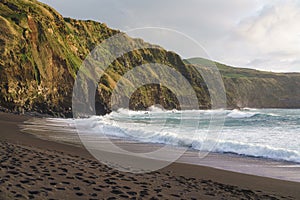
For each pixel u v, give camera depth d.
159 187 5.61
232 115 33.12
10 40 43.69
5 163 5.64
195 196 5.27
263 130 20.17
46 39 50.72
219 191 5.95
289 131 19.19
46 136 15.36
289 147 12.83
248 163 9.99
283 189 6.73
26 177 4.78
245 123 25.72
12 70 41.94
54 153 8.49
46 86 46.78
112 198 4.37
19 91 41.91
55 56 51.12
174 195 5.12
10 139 11.93
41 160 6.57
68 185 4.72
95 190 4.68
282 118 29.12
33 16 53.81
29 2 58.56
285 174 8.37
